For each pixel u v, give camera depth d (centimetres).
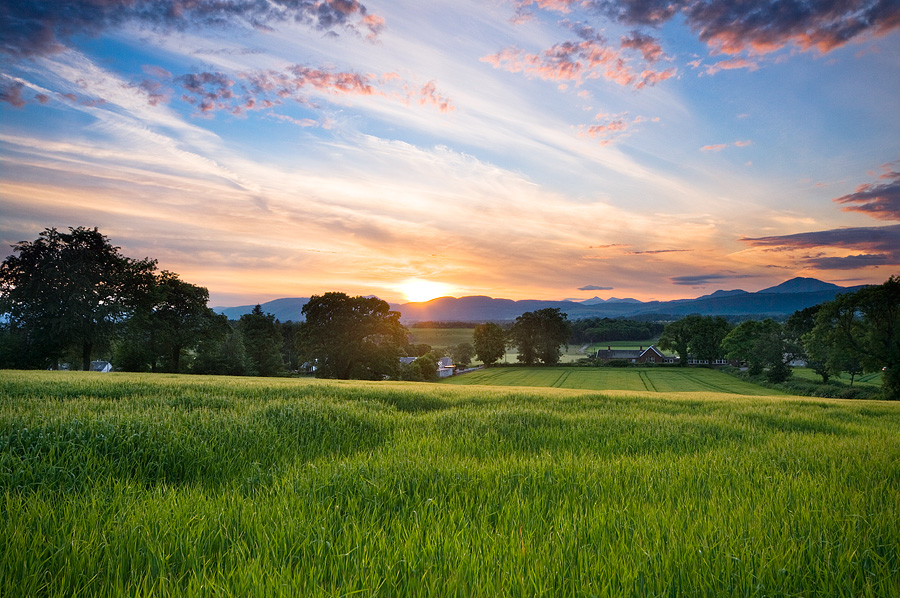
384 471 568
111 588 299
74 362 6025
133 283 5269
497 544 364
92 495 453
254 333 8262
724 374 10119
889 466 641
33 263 4572
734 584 309
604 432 983
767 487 543
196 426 773
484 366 12362
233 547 356
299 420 911
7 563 320
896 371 5162
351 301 6291
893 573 321
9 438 592
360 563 329
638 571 316
